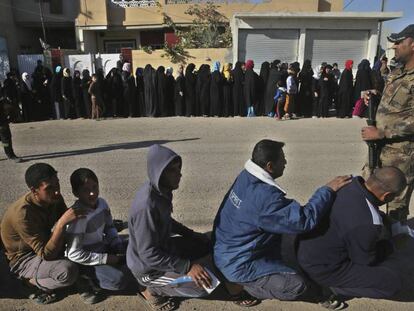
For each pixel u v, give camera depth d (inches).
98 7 759.7
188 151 289.3
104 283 115.7
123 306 117.0
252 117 444.1
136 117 456.4
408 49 120.5
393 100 125.9
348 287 110.7
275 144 106.4
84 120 440.8
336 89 439.8
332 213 107.0
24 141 333.7
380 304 116.5
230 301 118.4
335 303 114.0
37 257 117.3
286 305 116.1
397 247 128.0
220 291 123.3
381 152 133.5
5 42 737.0
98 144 316.5
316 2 736.3
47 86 446.0
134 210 102.2
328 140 323.6
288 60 597.6
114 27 779.4
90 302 117.8
